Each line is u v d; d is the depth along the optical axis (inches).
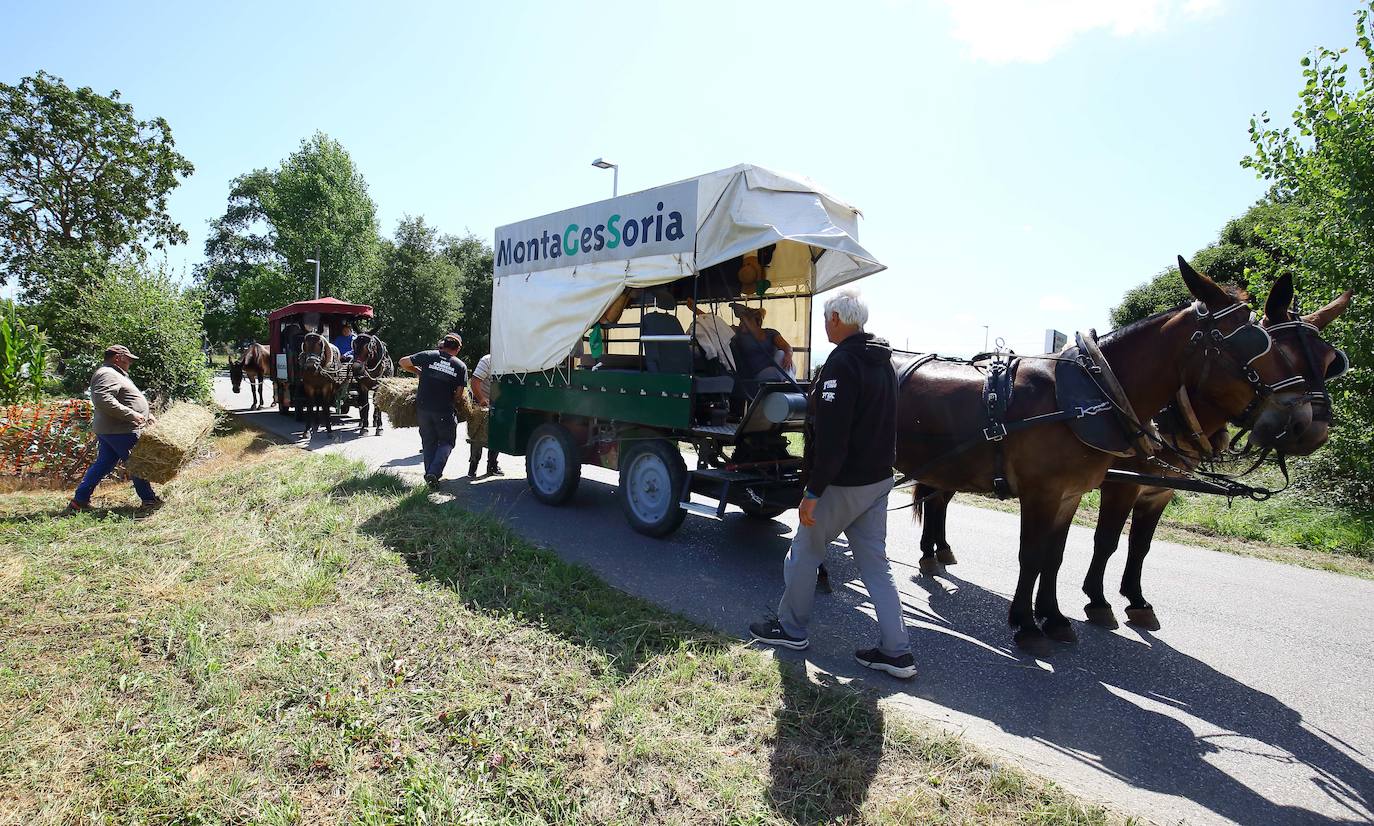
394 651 153.2
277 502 276.8
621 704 133.1
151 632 159.8
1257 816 115.3
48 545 222.8
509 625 167.8
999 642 185.0
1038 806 109.3
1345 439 352.2
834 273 271.0
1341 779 127.0
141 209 1476.4
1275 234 381.4
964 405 192.4
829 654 172.7
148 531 241.8
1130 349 178.1
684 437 256.8
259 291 1993.1
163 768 112.6
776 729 129.3
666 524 254.5
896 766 120.3
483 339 1662.2
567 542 257.6
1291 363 157.5
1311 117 350.3
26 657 148.1
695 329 243.3
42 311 876.0
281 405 685.9
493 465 380.5
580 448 305.1
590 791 110.3
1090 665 172.6
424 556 216.8
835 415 146.0
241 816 103.3
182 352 527.2
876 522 157.5
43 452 341.7
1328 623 204.4
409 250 1494.8
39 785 108.7
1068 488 176.4
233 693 131.6
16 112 1343.5
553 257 300.5
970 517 338.6
